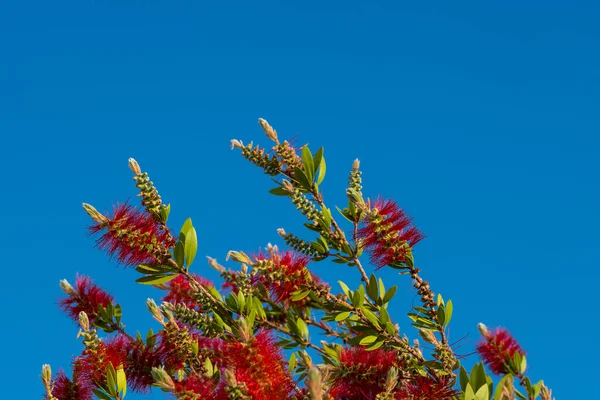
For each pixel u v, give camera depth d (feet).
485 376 9.48
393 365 11.20
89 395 11.30
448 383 11.46
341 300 13.03
